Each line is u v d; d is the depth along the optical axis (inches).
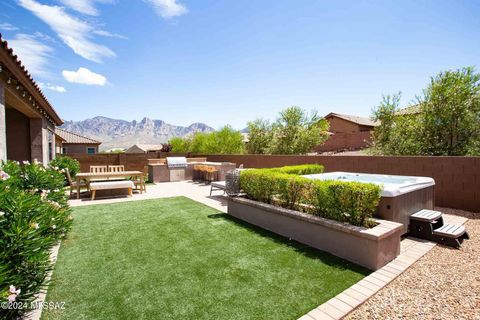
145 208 247.0
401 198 162.4
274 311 89.1
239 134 789.2
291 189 174.4
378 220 144.3
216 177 438.6
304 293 100.6
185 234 169.9
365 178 270.2
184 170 487.8
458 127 333.4
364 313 89.9
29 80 219.1
